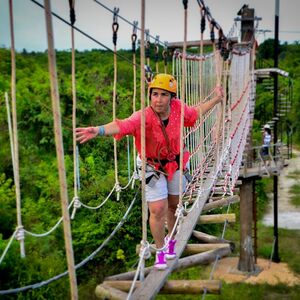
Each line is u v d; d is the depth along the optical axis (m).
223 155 5.00
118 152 10.09
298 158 30.81
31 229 9.62
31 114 12.27
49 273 8.59
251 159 11.85
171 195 3.34
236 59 8.38
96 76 13.77
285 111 16.28
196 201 4.16
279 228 16.39
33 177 11.27
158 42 4.73
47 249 9.26
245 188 11.82
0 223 9.83
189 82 5.84
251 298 10.66
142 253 2.73
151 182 3.15
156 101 2.99
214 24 3.77
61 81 12.27
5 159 11.65
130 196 9.41
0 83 12.59
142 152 2.54
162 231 3.24
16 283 8.07
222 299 10.50
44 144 12.23
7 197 10.29
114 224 9.45
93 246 9.66
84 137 2.70
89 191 9.41
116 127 2.83
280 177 25.45
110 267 9.71
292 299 10.66
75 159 2.95
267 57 39.09
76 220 9.64
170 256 3.49
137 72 11.08
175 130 3.12
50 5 1.66
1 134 12.12
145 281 3.14
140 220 9.52
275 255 13.28
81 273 9.63
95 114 11.20
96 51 18.91
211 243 4.57
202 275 11.77
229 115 5.76
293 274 12.23
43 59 15.75
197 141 5.40
